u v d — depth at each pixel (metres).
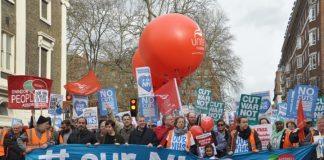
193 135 11.06
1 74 21.70
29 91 12.27
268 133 11.34
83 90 15.88
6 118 21.52
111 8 45.28
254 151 10.26
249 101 12.43
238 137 10.57
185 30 13.28
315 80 58.94
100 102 14.98
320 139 9.92
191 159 10.20
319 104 13.86
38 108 12.34
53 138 11.52
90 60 46.25
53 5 26.91
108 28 45.41
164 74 13.80
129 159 10.33
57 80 27.09
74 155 10.41
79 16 45.28
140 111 12.55
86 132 11.01
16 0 23.16
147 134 10.45
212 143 10.39
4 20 21.95
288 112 12.98
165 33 13.23
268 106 16.00
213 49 46.25
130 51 42.62
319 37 57.62
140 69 12.59
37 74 24.70
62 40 27.81
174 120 10.60
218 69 46.50
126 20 43.34
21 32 23.14
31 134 10.63
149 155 10.28
